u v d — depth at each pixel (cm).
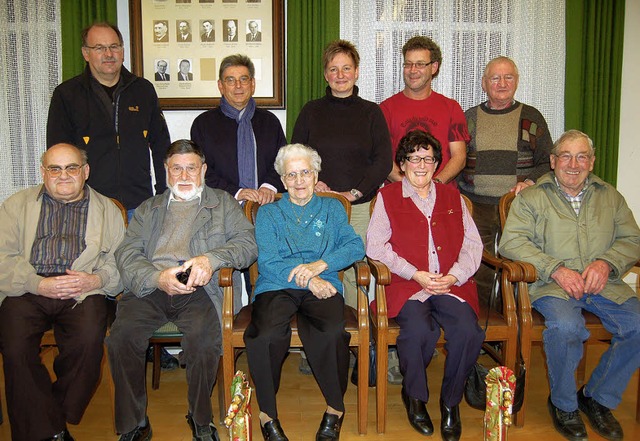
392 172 280
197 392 198
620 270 220
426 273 212
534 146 282
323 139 260
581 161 223
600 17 319
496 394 155
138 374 197
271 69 312
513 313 209
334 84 262
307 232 221
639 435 210
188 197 222
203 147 267
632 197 353
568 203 233
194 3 305
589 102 324
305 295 216
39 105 314
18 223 215
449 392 205
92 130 255
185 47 308
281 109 321
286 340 197
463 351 199
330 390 196
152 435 212
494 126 284
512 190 255
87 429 219
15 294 205
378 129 263
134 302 210
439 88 325
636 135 346
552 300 216
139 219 223
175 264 217
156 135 276
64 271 215
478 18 322
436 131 280
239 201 251
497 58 281
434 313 213
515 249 228
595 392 214
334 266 211
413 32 320
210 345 198
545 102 331
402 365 206
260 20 308
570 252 228
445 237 221
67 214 220
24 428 190
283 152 220
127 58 314
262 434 204
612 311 213
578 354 207
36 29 308
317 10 305
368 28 318
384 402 210
